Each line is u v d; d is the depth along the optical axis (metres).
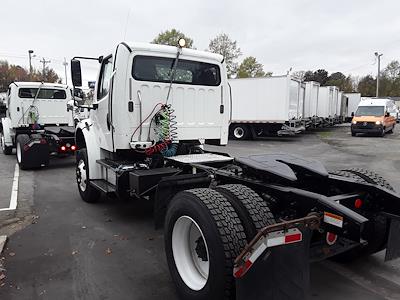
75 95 6.52
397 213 3.61
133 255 4.39
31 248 4.59
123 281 3.73
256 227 2.93
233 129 21.47
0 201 6.88
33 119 11.59
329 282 3.70
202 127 5.95
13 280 3.74
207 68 5.94
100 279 3.77
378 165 11.57
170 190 4.08
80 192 6.89
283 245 2.67
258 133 21.33
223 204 3.04
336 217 2.91
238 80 20.88
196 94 5.82
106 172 5.93
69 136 10.33
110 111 5.37
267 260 2.63
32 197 7.17
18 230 5.26
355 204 3.69
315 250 3.38
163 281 3.74
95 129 6.26
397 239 3.51
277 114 19.97
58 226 5.44
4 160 12.10
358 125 23.02
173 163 5.12
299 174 3.80
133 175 4.76
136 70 5.23
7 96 12.57
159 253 4.45
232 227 2.90
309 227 2.81
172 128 5.55
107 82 5.64
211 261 2.91
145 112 5.36
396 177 9.52
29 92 11.55
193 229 3.40
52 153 10.40
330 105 28.81
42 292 3.50
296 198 3.27
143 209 6.32
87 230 5.26
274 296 2.68
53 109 11.99
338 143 18.91
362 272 3.93
